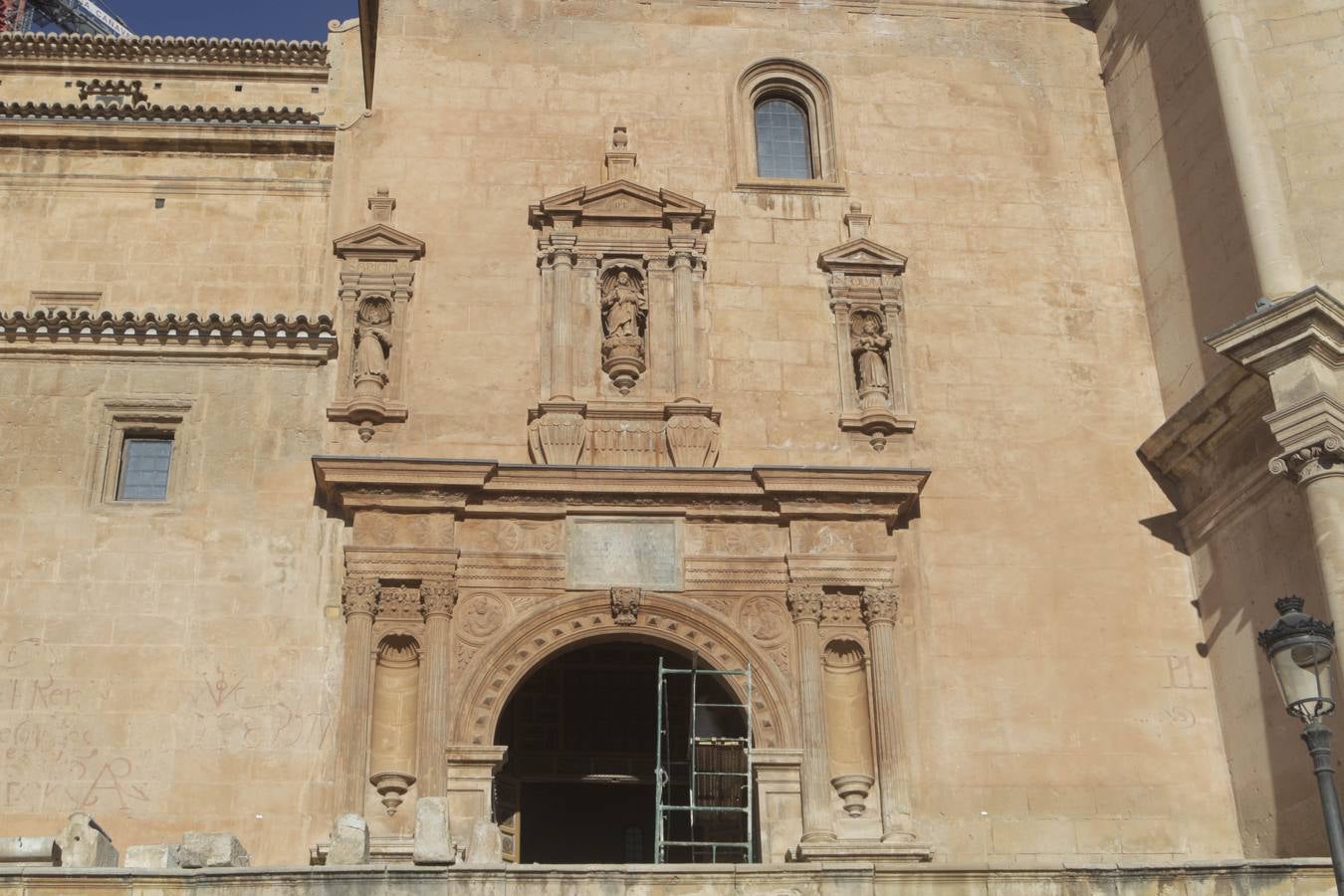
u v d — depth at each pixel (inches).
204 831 764.0
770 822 807.7
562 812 1037.2
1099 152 1018.7
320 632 828.0
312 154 1012.5
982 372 940.6
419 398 893.2
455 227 944.3
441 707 810.8
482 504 856.9
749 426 908.6
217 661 815.7
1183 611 891.4
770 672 840.9
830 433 912.3
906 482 874.8
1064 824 833.5
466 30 1003.9
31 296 965.2
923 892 592.7
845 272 955.3
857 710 848.9
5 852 580.4
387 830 787.4
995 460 917.2
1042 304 965.8
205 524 844.6
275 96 1305.4
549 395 895.1
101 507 840.9
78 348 873.5
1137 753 853.8
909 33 1040.8
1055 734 853.2
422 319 914.1
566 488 857.5
